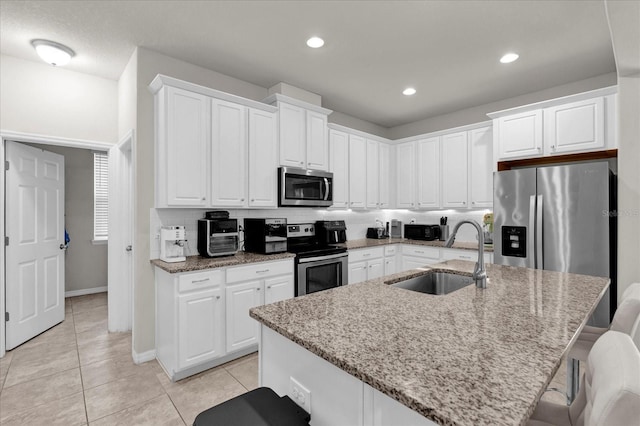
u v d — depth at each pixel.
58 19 2.31
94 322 3.59
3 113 2.77
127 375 2.47
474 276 1.70
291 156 3.42
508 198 3.18
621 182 2.36
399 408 0.79
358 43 2.65
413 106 4.18
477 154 3.91
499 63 2.97
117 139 3.33
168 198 2.57
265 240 2.98
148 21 2.35
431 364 0.84
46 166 3.39
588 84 3.29
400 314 1.25
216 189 2.83
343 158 4.13
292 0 2.13
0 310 2.78
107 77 3.27
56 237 3.52
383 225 5.18
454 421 0.61
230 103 2.94
